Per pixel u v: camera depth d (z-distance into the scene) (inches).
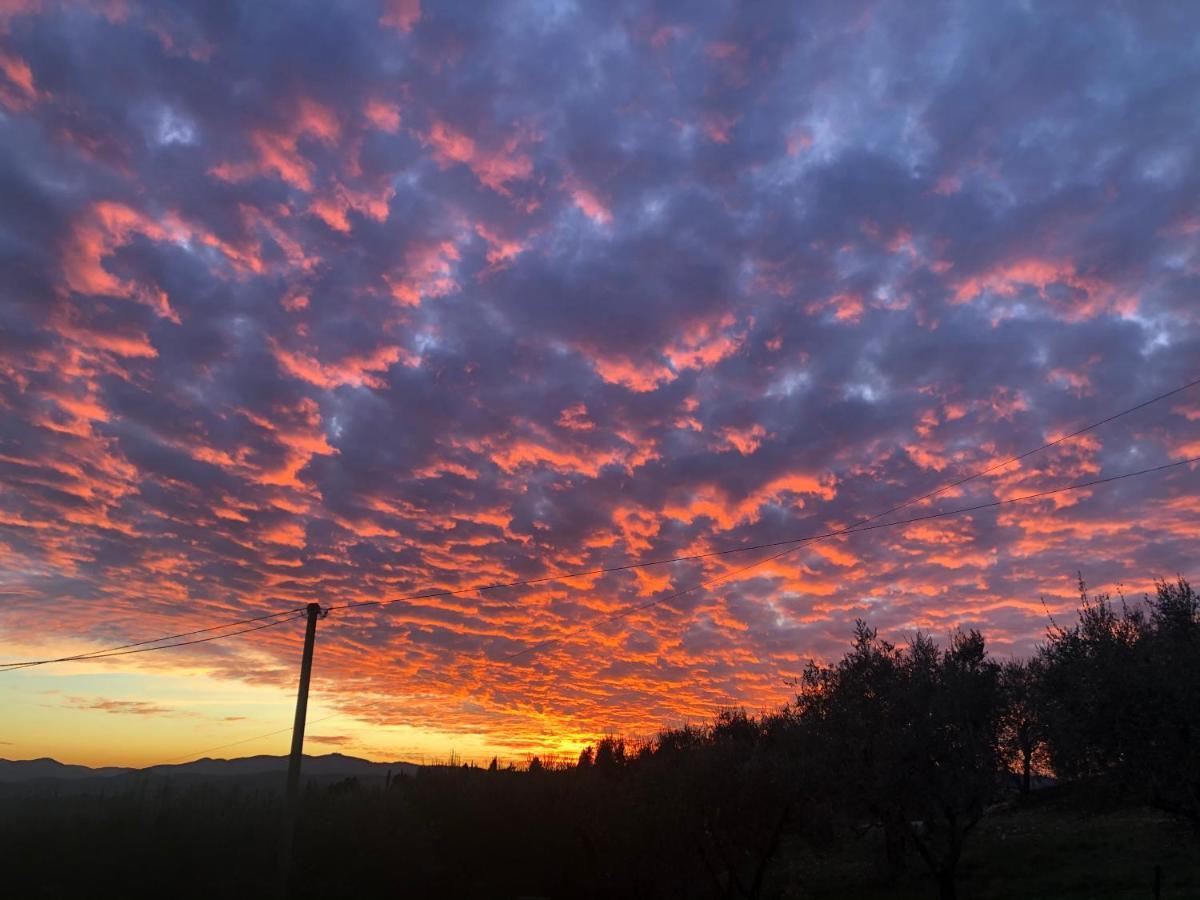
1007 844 1395.2
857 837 1206.9
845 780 1029.2
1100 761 689.6
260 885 1280.8
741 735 1485.0
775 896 1382.9
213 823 1334.9
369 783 1715.1
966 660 1018.7
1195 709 647.8
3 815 1268.5
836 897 1311.5
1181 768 649.0
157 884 1234.6
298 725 1184.8
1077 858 1225.4
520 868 1588.3
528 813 1615.4
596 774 1667.1
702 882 1472.7
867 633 1107.9
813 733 1116.5
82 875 1205.1
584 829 1573.6
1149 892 962.1
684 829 1373.0
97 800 1337.4
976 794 950.4
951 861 968.9
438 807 1630.2
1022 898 1038.4
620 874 1530.5
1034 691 783.7
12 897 1154.0
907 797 977.5
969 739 963.3
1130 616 730.2
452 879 1520.7
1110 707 678.5
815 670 1162.6
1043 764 816.3
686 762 1417.3
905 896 1183.6
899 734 987.9
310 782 1556.3
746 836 1334.9
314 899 1317.7
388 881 1425.9
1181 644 687.1
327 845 1385.3
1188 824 724.0
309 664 1212.5
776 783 1256.8
